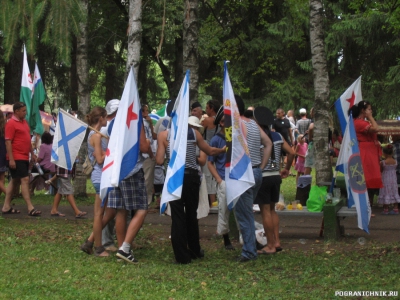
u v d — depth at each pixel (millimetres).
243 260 7535
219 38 21422
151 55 22469
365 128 10406
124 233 7562
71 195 11391
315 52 11062
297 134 18562
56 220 11031
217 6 22188
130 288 6086
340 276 6699
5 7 8789
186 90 7262
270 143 7633
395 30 14320
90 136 7770
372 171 10461
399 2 13742
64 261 7355
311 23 11070
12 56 9203
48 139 13688
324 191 9242
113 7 20594
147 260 7598
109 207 7340
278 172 8023
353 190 8766
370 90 28562
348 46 28969
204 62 25688
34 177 15344
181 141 7172
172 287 6199
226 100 7285
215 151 7602
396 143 11648
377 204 12961
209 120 10352
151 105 28219
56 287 6055
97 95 29297
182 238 7410
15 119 11430
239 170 7207
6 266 6996
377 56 28438
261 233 8555
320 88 11078
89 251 7879
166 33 20062
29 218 11250
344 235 9375
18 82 22734
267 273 6891
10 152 11352
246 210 7508
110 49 23359
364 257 7691
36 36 9008
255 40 27156
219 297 5801
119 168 7070
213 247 8703
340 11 28641
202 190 8094
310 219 11133
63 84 24734
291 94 29297
